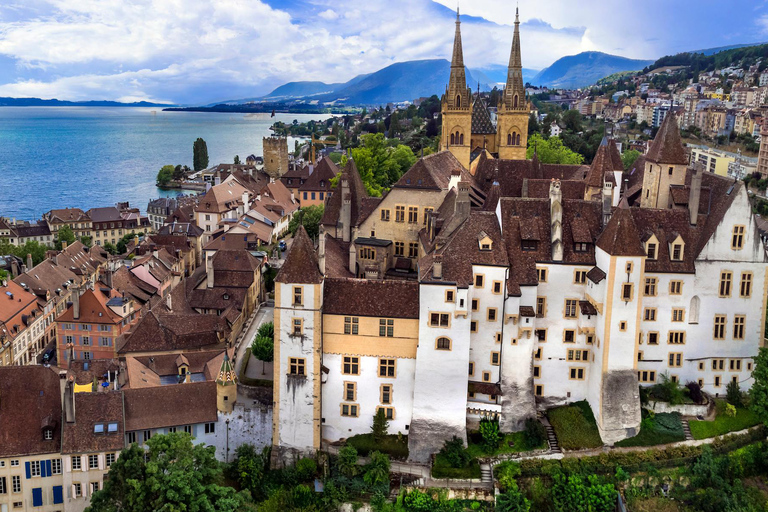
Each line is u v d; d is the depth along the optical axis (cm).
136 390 8238
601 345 8050
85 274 16000
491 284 8062
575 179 11969
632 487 7744
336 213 11788
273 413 8188
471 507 7612
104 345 11938
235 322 11288
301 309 7825
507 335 8162
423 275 7919
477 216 8338
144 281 13938
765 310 8450
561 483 7662
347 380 8138
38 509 7812
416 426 7975
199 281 12744
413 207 10400
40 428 7869
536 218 8462
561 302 8362
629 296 7912
